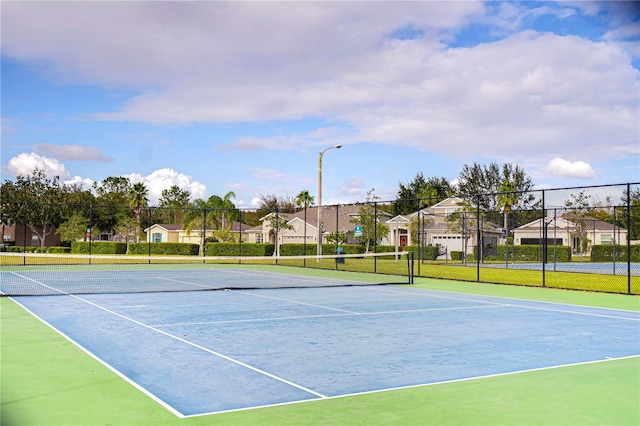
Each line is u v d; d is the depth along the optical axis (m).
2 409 5.99
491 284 23.38
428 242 53.22
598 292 19.67
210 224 61.47
